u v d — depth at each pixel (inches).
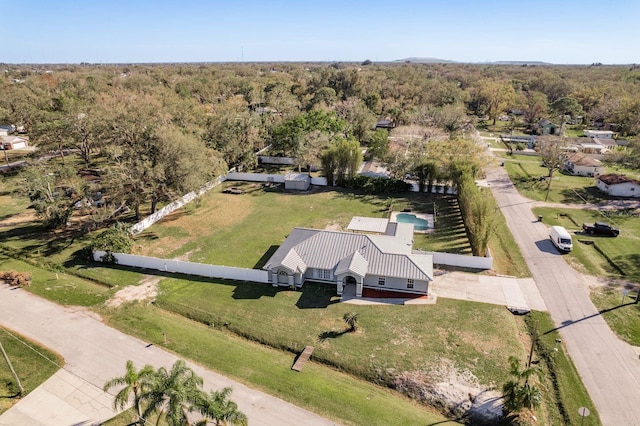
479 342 1183.6
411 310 1344.7
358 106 3821.4
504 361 1107.9
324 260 1513.3
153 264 1620.3
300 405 981.2
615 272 1560.0
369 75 6028.5
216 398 818.2
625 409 962.1
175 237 1913.1
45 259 1684.3
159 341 1203.2
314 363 1130.7
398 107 4411.9
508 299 1401.3
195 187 2042.3
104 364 1104.2
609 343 1179.9
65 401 981.8
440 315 1314.0
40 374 1062.4
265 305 1381.6
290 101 4099.4
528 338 1219.2
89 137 2866.6
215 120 2987.2
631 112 4008.4
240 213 2213.3
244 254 1745.8
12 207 2271.2
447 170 2421.3
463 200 1978.3
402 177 2603.3
